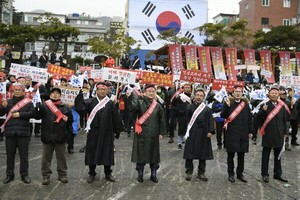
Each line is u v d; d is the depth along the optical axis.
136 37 48.66
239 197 6.40
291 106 11.40
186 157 7.23
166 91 13.13
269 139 7.24
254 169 8.39
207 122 7.27
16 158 8.95
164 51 27.11
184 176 7.66
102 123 6.95
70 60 39.81
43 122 6.82
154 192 6.57
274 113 7.23
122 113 13.17
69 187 6.73
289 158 9.74
